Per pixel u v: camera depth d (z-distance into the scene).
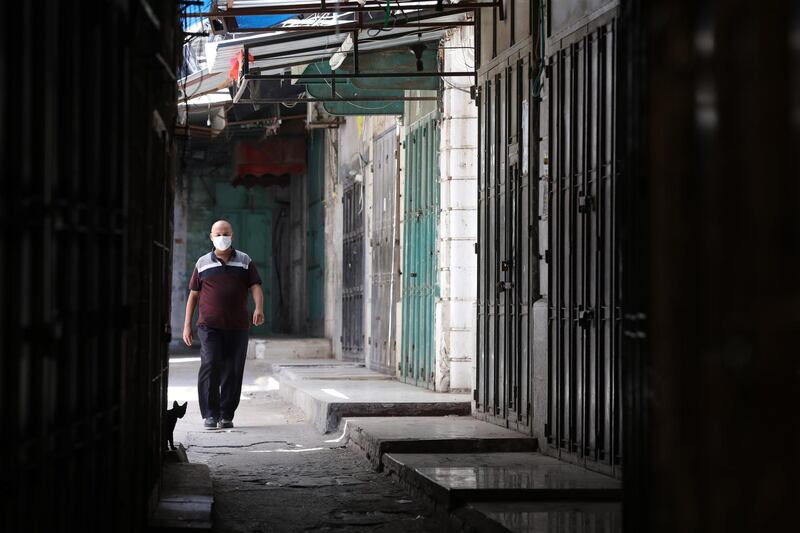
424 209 20.05
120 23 6.81
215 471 13.02
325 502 11.04
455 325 18.52
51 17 5.32
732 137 4.09
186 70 20.25
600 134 11.20
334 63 18.23
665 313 4.73
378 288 24.56
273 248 45.25
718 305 4.16
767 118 3.87
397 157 22.50
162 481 10.20
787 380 3.75
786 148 3.77
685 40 4.54
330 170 34.41
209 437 16.11
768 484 3.83
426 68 18.66
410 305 21.02
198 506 9.21
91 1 6.14
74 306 5.78
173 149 10.38
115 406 6.82
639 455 5.88
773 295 3.81
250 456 14.27
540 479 10.68
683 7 4.58
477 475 10.96
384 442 13.07
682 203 4.54
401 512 10.55
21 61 4.87
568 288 12.19
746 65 4.00
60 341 5.60
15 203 4.82
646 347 5.55
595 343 11.30
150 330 8.45
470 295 18.48
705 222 4.29
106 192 6.52
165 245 9.91
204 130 33.75
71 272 5.70
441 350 18.58
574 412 11.95
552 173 12.77
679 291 4.55
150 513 8.64
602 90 11.22
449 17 17.31
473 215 18.41
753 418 3.92
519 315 14.16
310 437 16.20
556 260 12.56
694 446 4.36
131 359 7.30
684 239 4.51
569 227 12.18
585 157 11.62
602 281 11.14
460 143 18.33
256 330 45.09
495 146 15.38
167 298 10.44
